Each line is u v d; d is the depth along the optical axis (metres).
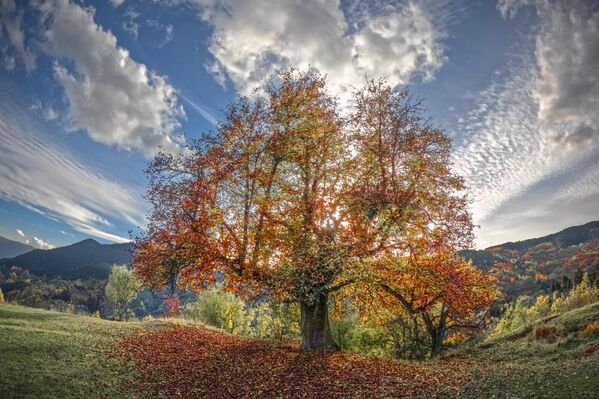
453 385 15.06
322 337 23.78
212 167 22.80
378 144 23.50
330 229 23.75
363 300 26.16
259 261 23.17
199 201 21.91
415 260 23.05
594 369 13.08
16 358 15.33
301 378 17.19
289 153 23.48
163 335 25.81
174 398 14.11
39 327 22.64
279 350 23.66
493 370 17.66
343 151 24.64
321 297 24.06
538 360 20.34
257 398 14.55
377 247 22.44
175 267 21.70
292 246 22.84
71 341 19.56
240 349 23.83
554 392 11.58
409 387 15.23
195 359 20.09
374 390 15.07
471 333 37.38
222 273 22.70
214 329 33.31
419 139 23.16
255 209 23.17
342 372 18.22
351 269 20.81
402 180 22.72
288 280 21.11
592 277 99.81
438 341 33.72
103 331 24.09
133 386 14.77
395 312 33.56
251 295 23.02
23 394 12.26
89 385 14.02
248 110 24.62
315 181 24.70
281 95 25.12
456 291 23.55
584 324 27.95
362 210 22.09
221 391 15.30
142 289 24.14
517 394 12.23
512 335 32.38
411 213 21.73
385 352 41.31
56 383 13.62
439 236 22.59
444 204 22.95
